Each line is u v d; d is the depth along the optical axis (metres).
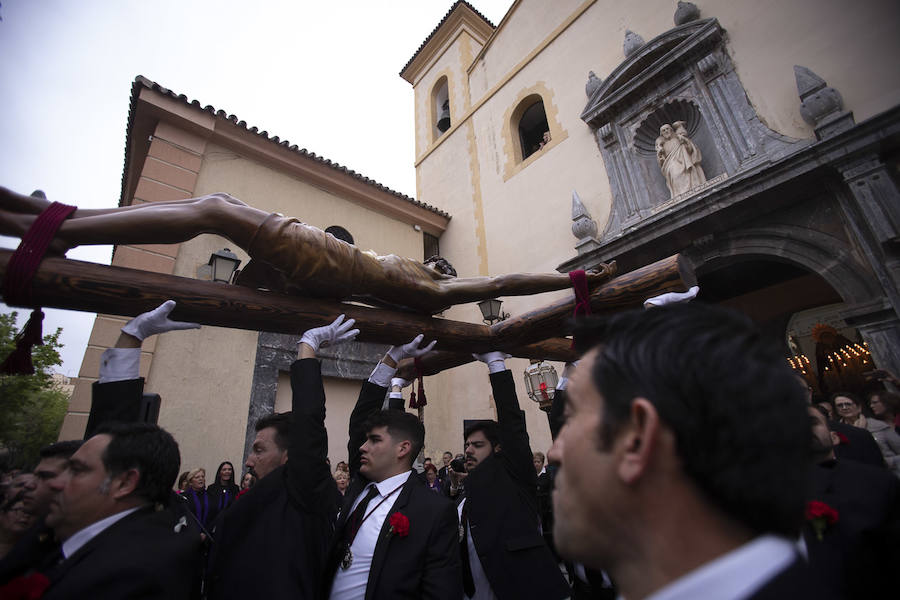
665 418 0.49
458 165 10.94
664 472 0.48
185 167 6.72
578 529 0.54
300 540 1.45
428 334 1.93
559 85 8.90
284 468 1.66
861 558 1.21
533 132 10.74
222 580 1.40
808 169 4.99
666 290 1.88
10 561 1.27
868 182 4.66
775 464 0.43
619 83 7.55
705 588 0.41
